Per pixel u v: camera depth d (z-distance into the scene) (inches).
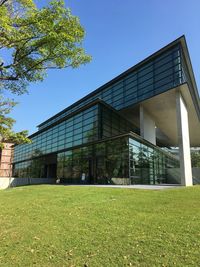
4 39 328.2
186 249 208.8
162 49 989.8
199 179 1492.4
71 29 345.7
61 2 332.8
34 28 328.8
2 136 463.5
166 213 328.2
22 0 334.6
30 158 1792.6
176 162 1838.1
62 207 405.4
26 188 758.5
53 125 1466.5
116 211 352.8
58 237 261.3
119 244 230.8
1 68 350.0
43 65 378.9
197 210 336.8
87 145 1080.2
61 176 1261.1
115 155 899.4
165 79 968.3
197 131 1718.8
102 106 1071.6
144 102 1067.3
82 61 386.9
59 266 197.0
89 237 254.5
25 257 216.4
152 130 1250.0
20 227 306.0
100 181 952.9
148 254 205.8
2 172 2196.1
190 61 1015.6
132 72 1140.5
